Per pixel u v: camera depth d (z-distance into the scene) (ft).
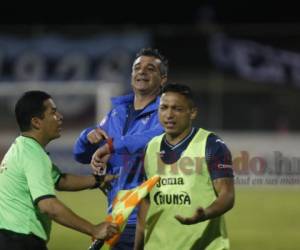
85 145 47.39
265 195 136.87
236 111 162.30
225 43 162.50
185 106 39.29
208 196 38.70
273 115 162.20
